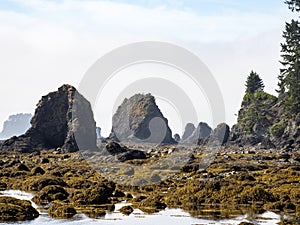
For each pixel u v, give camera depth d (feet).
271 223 84.43
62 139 273.13
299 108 346.33
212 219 88.12
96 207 100.73
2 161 190.08
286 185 121.08
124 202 108.47
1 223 82.07
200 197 108.06
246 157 218.38
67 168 165.48
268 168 163.94
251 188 107.65
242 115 412.57
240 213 93.91
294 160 204.74
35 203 104.88
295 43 360.07
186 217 90.07
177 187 123.65
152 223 84.33
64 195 109.91
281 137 336.70
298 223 84.12
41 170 156.46
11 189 131.44
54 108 277.64
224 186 110.93
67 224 82.74
